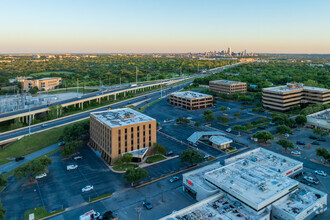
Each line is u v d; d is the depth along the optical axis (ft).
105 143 405.80
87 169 372.38
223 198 259.39
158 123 573.74
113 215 262.88
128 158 376.27
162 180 339.77
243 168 301.43
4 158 414.41
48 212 268.21
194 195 297.74
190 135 525.75
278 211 239.50
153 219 257.34
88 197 297.74
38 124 580.71
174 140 495.82
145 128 417.49
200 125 571.28
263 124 597.93
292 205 248.93
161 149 413.18
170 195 302.66
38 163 335.26
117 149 389.39
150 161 393.91
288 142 419.95
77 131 465.88
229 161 339.16
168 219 227.20
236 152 433.89
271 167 319.27
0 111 645.92
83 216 249.75
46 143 475.31
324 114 611.06
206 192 270.67
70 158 412.16
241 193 246.88
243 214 232.32
